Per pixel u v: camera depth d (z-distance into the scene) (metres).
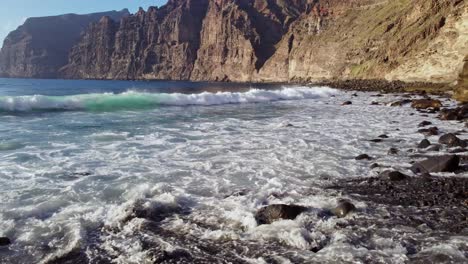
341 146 13.96
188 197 8.25
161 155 12.26
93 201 7.89
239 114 24.98
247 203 7.88
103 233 6.50
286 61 181.88
